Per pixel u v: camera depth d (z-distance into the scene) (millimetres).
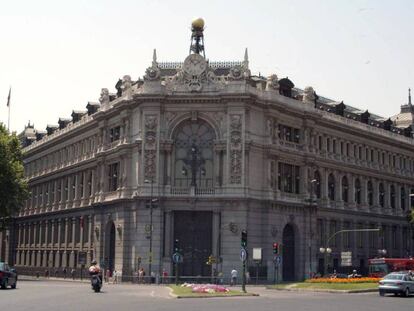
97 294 54844
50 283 82875
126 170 94062
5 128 115375
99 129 106125
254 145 90000
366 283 72250
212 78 90062
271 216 91312
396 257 124375
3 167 107750
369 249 116125
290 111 96938
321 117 103688
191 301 46938
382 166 122812
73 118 125938
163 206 88375
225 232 86750
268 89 93938
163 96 89438
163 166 89438
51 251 127125
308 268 97312
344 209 109250
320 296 56438
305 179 99250
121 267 91938
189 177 90062
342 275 92500
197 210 88125
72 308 37719
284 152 95062
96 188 107000
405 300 50906
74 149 121562
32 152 143875
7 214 108812
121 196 94125
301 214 97688
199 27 100125
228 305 42625
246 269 85812
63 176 124688
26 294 52062
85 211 112000
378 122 126562
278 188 94375
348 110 122438
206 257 87875
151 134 89688
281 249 92938
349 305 43938
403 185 130500
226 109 89188
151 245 86562
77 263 113750
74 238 116062
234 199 86750
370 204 119375
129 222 92438
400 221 127125
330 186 108125
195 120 90062
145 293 57875
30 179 143000
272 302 46562
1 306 38688
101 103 107062
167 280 85312
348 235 111438
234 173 87750
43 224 133500
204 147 90375
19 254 146500
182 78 90438
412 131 139625
